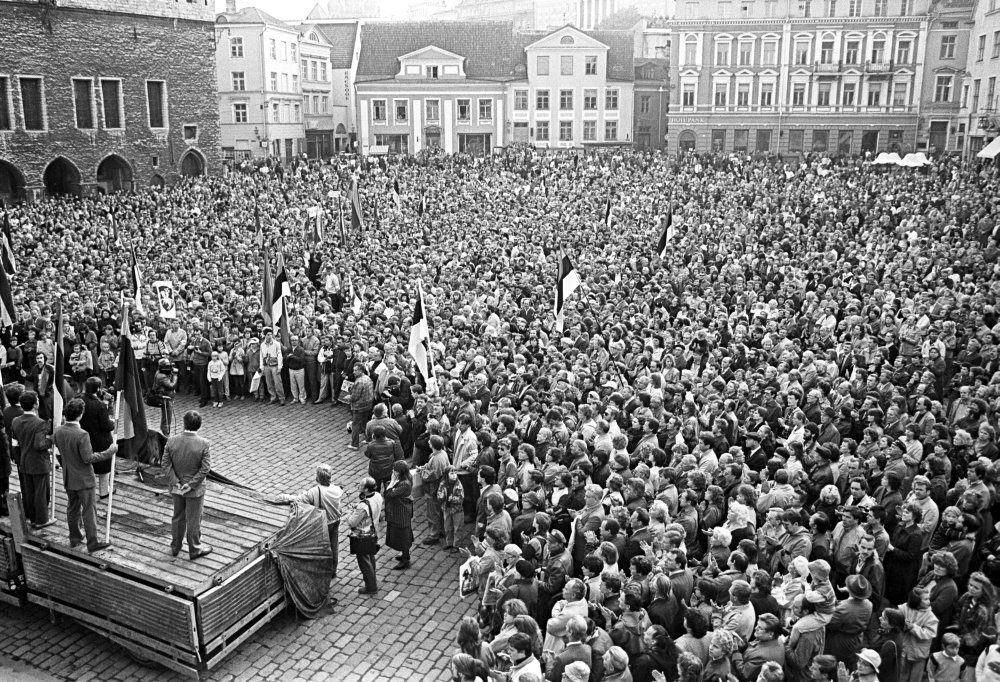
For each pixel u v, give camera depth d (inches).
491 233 1416.1
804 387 652.7
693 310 896.9
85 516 456.8
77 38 2171.5
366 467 739.4
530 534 465.1
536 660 327.3
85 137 2219.5
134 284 986.1
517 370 703.7
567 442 536.1
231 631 448.5
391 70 3257.9
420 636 483.8
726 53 2915.8
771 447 537.6
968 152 2404.0
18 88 2060.8
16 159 2071.9
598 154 2417.6
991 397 584.1
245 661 459.5
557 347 781.9
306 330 921.5
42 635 485.4
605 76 3095.5
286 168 2524.6
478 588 455.8
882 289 900.6
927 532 422.6
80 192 2225.6
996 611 364.5
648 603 367.6
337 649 471.5
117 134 2299.5
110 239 1481.3
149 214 1699.1
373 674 449.1
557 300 832.9
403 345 836.0
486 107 3174.2
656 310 908.6
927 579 371.6
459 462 583.5
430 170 2233.0
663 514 418.3
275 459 759.1
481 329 901.2
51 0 2086.6
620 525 422.6
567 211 1651.1
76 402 450.9
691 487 462.3
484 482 490.3
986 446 510.6
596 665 330.3
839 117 2893.7
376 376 784.9
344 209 1674.5
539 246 1320.1
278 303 916.6
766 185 1835.6
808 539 410.9
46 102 2121.1
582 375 664.4
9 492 493.4
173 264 1284.4
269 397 940.0
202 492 455.2
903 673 355.9
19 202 2023.9
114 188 2370.8
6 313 848.9
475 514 589.0
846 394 599.8
